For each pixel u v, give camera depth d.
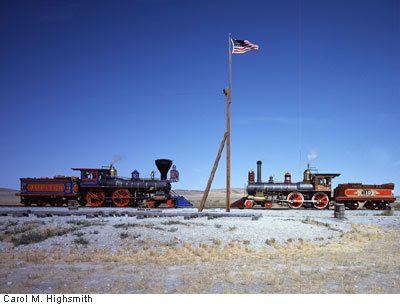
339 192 34.91
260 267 10.38
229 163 23.94
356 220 22.42
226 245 13.24
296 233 15.43
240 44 24.61
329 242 14.81
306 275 9.37
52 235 14.24
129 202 34.84
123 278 9.09
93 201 34.84
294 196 34.94
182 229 14.95
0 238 14.06
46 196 34.72
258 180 36.00
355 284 8.48
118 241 13.35
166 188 34.34
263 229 15.32
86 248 12.74
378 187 34.66
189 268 10.27
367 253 12.82
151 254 12.07
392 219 23.41
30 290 8.03
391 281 8.77
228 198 23.62
